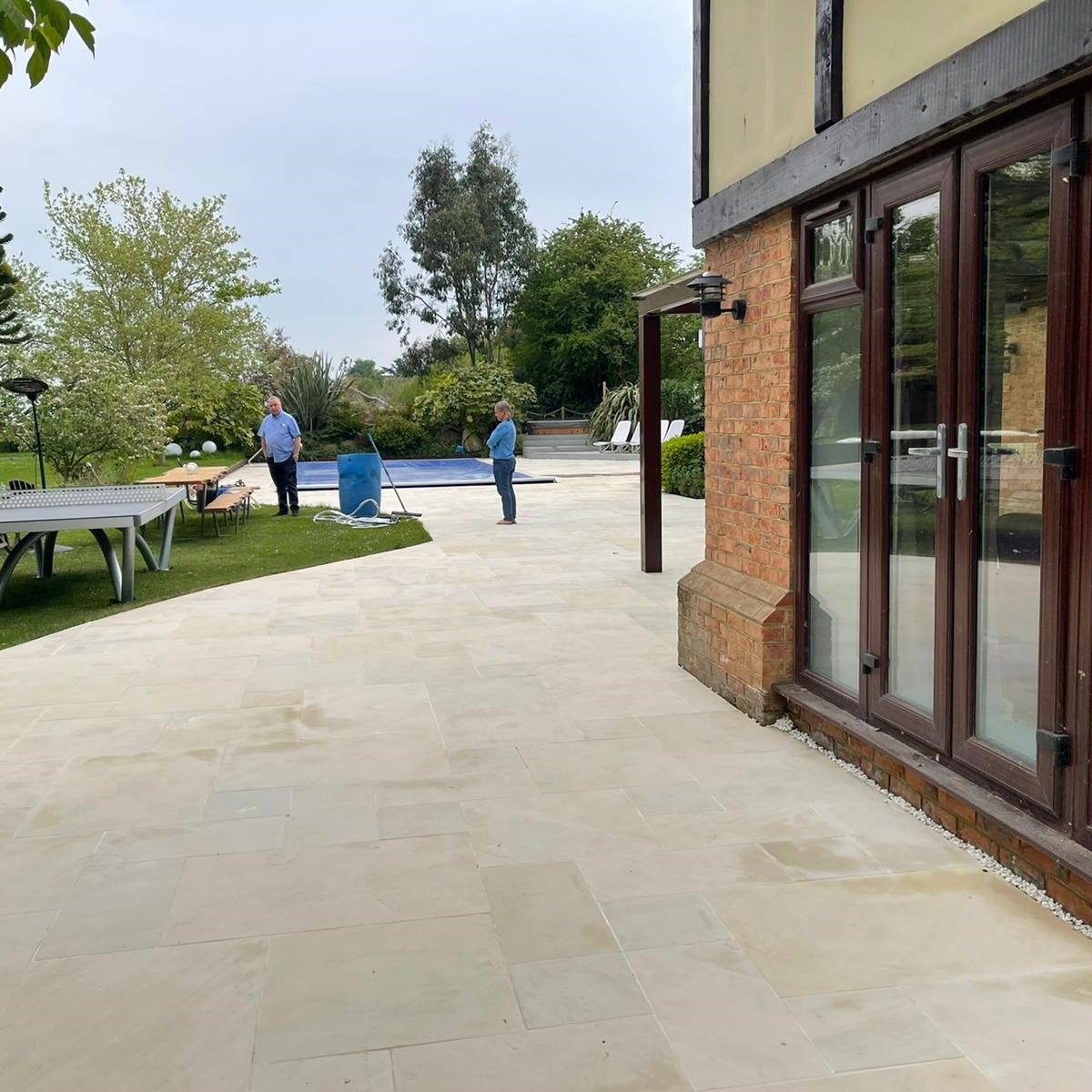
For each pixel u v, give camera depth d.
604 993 2.49
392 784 3.97
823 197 4.14
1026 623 2.99
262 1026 2.37
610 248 34.47
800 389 4.43
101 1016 2.42
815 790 3.84
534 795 3.84
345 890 3.08
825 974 2.56
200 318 27.11
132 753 4.38
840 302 4.04
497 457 12.54
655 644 6.32
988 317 3.10
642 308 8.64
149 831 3.54
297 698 5.22
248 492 13.57
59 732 4.68
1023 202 2.90
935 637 3.43
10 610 7.75
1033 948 2.66
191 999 2.49
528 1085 2.14
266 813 3.70
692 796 3.79
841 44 3.80
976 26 2.97
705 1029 2.33
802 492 4.47
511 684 5.44
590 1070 2.19
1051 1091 2.09
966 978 2.52
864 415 3.88
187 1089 2.14
